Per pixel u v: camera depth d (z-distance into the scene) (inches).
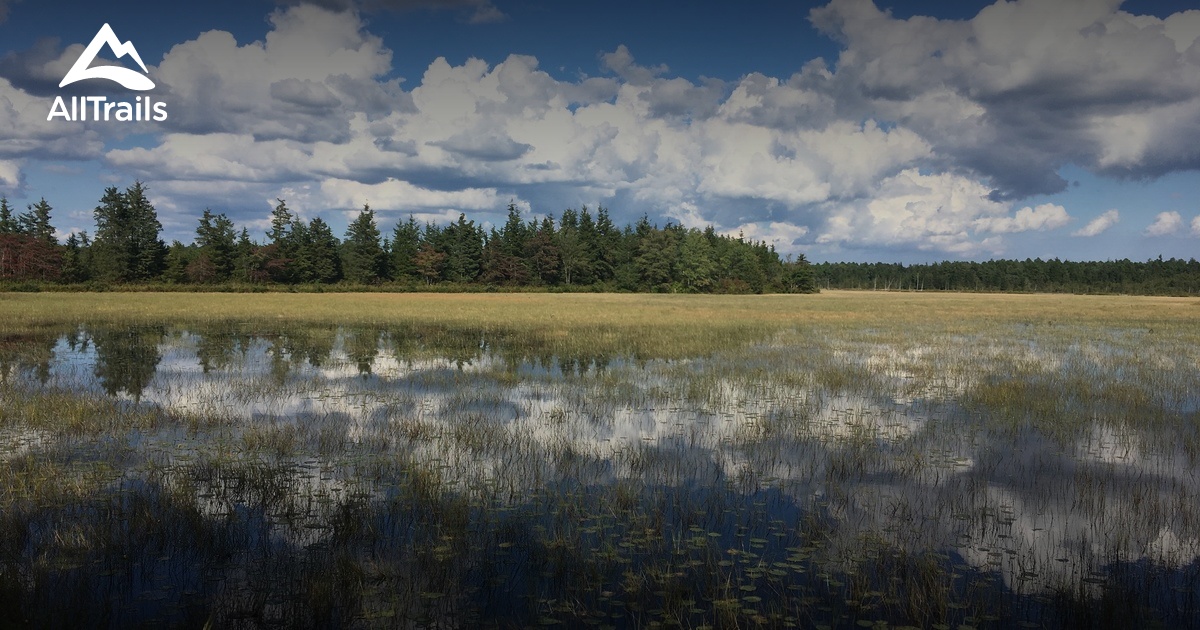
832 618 216.8
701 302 2669.8
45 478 334.6
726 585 225.5
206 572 243.4
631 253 4532.5
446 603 223.6
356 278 3986.2
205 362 794.8
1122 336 1219.2
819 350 947.3
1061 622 215.5
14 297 2257.6
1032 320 1675.7
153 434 437.7
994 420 498.3
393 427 456.8
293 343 1016.9
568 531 281.7
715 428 470.0
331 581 231.5
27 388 592.1
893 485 348.5
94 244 3575.3
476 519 293.9
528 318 1553.9
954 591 234.7
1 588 218.4
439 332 1209.4
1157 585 241.8
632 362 811.4
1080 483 351.6
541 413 516.7
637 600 226.7
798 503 320.5
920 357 872.3
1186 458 401.7
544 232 4456.2
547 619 212.7
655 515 299.3
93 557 252.8
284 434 427.5
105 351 890.1
